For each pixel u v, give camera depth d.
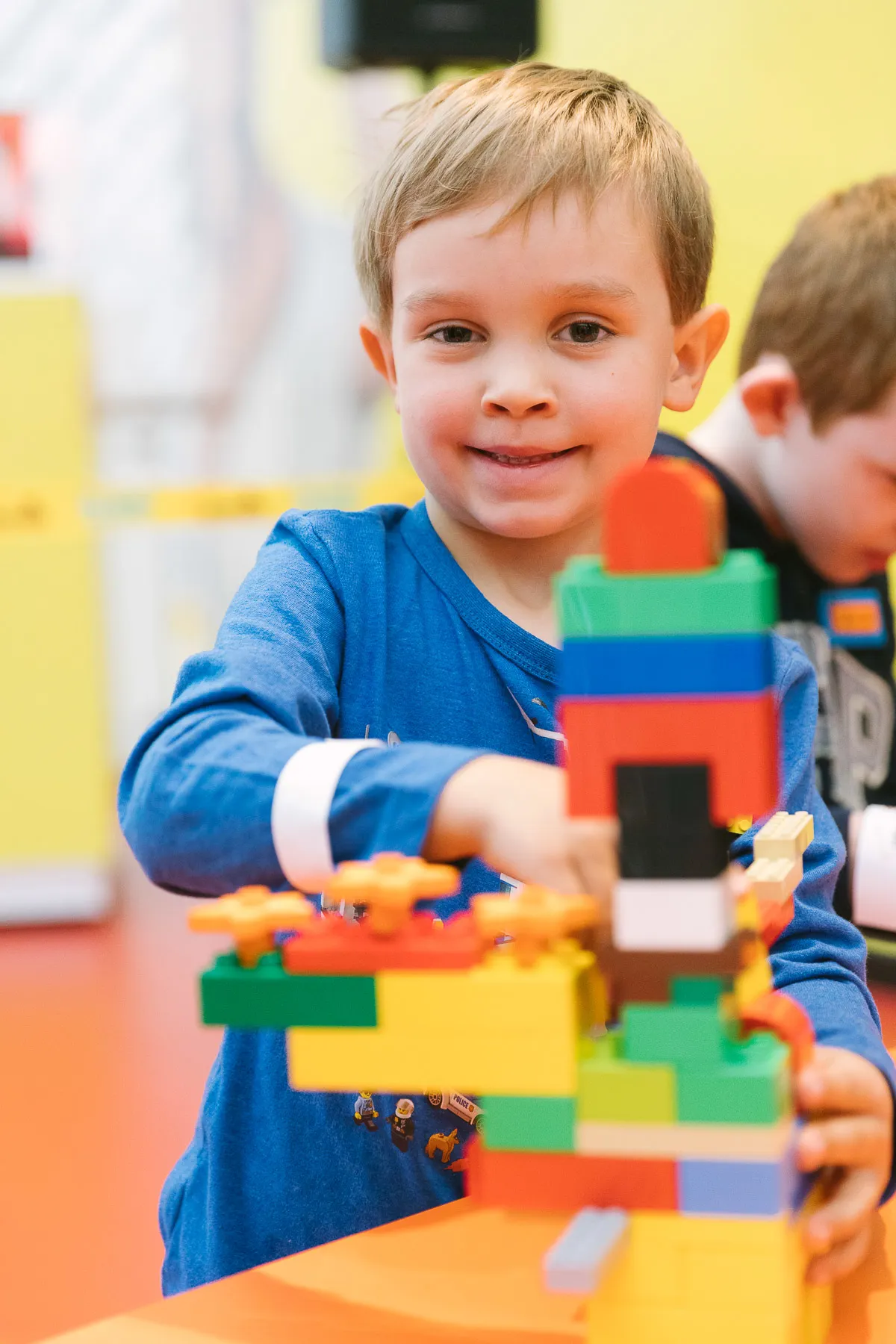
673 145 0.94
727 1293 0.50
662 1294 0.51
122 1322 0.59
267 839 0.58
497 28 3.55
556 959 0.52
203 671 0.73
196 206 4.83
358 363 4.87
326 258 4.85
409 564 0.99
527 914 0.50
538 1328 0.57
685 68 4.25
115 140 4.79
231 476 4.89
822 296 1.36
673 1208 0.50
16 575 3.21
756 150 4.21
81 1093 2.21
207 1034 2.44
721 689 0.47
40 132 4.73
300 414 4.89
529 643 0.95
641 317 0.88
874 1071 0.63
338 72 3.68
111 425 4.86
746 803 0.47
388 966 0.51
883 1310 0.62
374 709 0.92
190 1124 2.08
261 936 0.53
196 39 4.76
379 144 1.08
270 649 0.80
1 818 3.22
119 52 4.76
